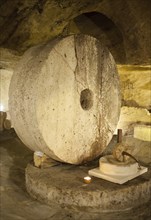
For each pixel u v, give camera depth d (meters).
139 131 7.50
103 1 6.65
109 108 4.38
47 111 3.54
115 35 7.70
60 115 3.68
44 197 3.37
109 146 5.60
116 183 3.36
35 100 3.43
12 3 6.12
